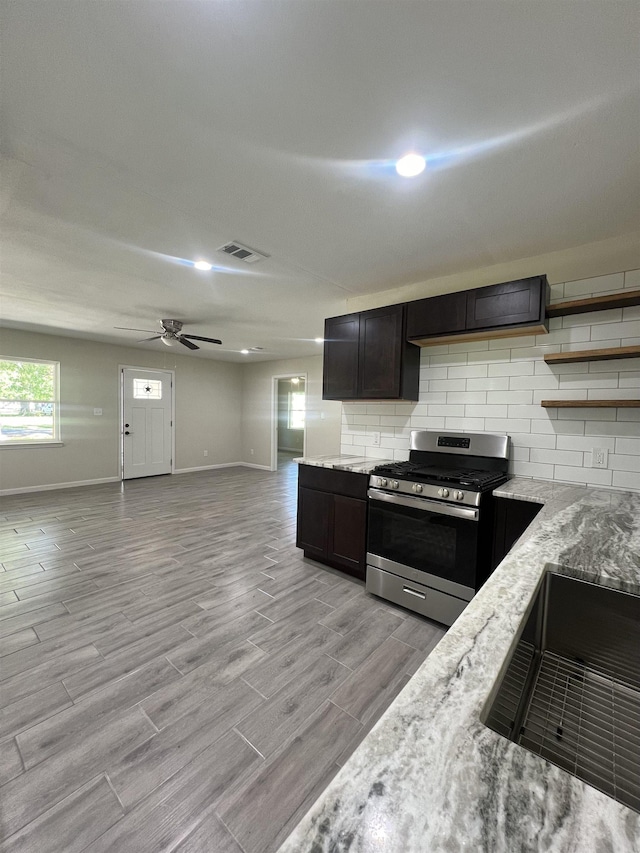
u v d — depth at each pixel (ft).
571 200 6.08
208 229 7.24
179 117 4.53
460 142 4.87
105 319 14.93
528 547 3.96
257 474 24.82
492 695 1.87
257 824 4.01
